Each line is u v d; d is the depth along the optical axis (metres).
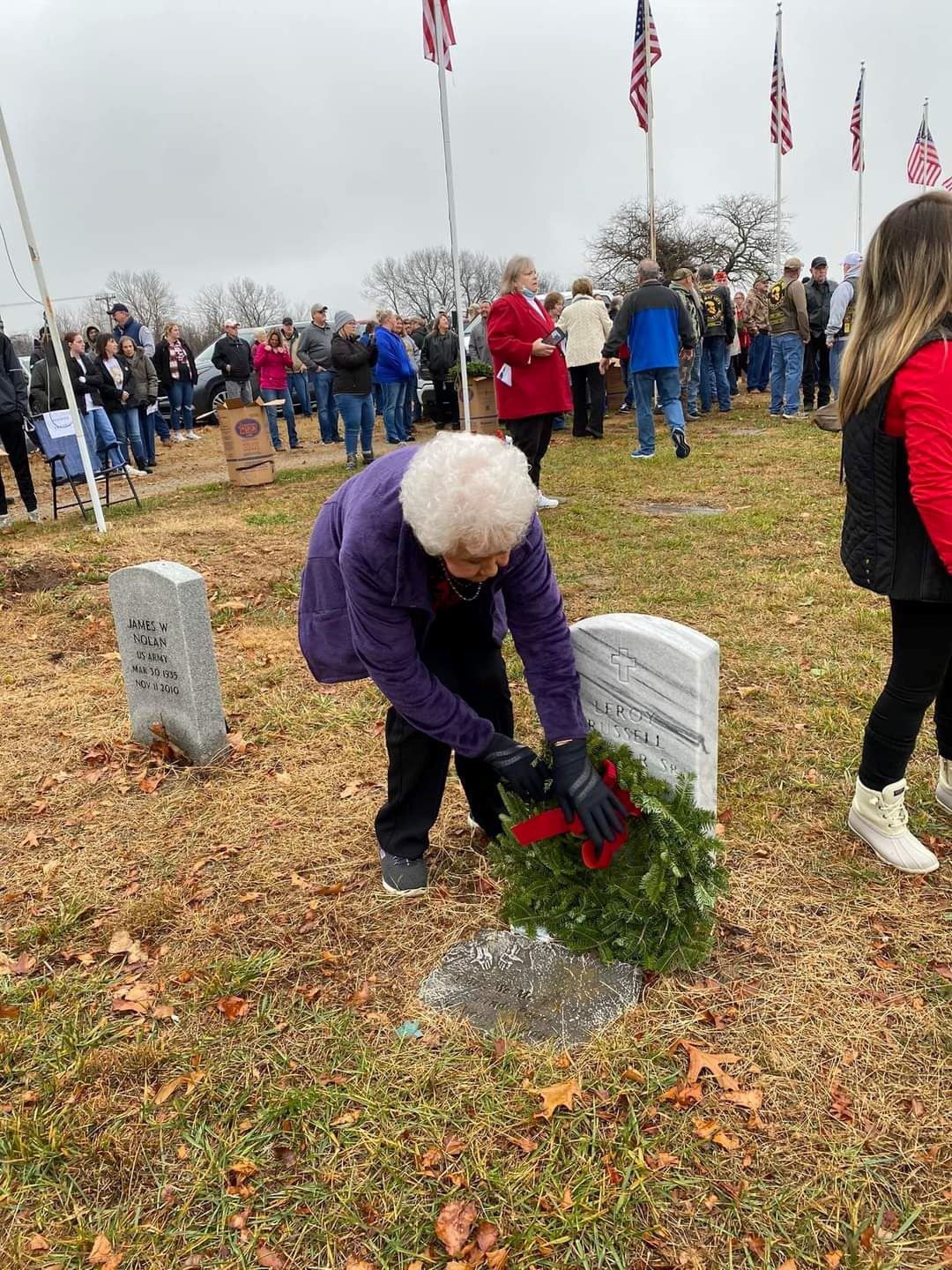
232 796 3.56
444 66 8.77
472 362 11.42
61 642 5.46
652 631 2.37
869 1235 1.74
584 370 11.86
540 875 2.60
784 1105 2.04
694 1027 2.26
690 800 2.38
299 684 4.62
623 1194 1.85
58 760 3.96
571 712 2.32
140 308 67.81
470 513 1.72
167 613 3.67
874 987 2.34
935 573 2.31
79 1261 1.83
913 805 3.09
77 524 8.75
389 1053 2.26
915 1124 1.97
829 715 3.74
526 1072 2.17
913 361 2.18
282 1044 2.32
